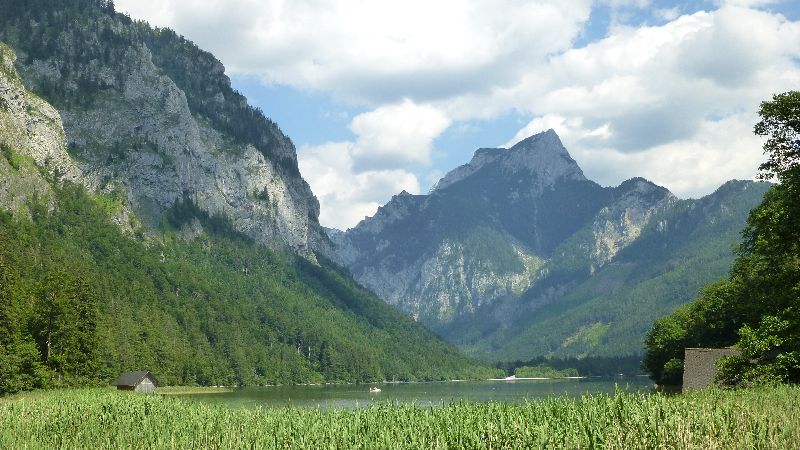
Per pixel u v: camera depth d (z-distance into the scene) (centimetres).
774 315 4900
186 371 19588
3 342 9762
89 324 11719
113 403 4522
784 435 2278
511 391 17475
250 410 4225
